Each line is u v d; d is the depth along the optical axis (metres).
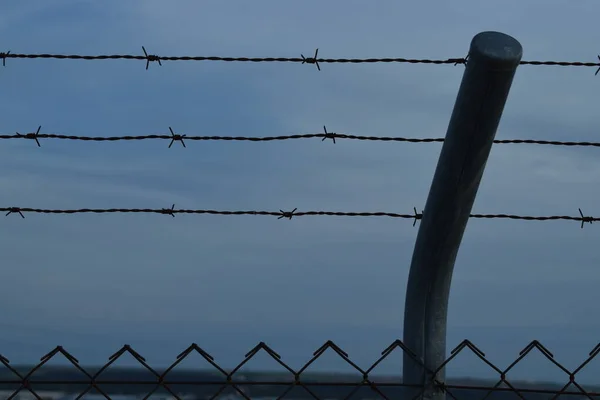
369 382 2.47
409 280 2.58
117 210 2.95
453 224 2.43
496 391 2.54
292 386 2.42
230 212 2.97
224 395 2.40
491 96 2.21
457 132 2.29
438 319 2.55
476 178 2.36
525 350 2.53
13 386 2.38
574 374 2.54
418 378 2.53
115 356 2.37
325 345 2.43
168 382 2.38
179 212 2.95
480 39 2.19
